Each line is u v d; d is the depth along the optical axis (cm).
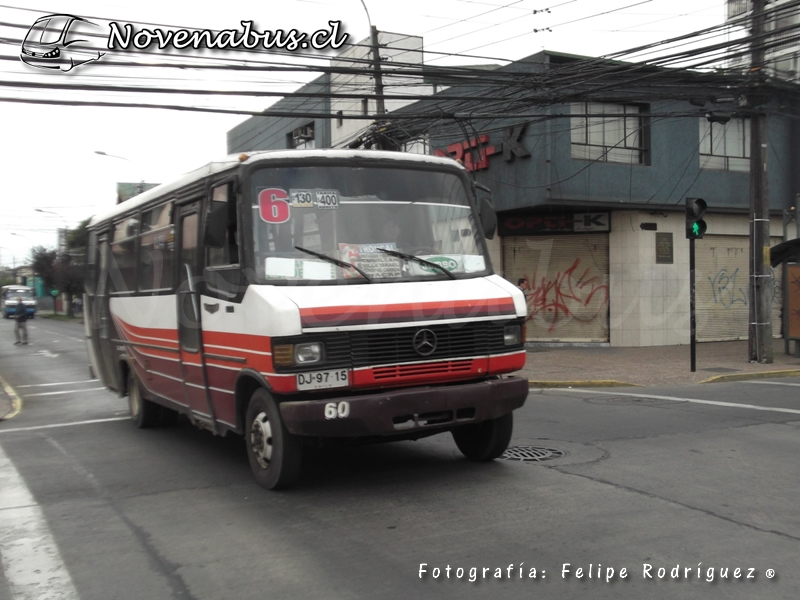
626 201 1962
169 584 455
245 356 632
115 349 1078
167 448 880
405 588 435
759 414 1013
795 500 596
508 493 621
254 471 665
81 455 859
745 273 2220
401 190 687
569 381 1411
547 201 1864
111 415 1191
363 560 480
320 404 577
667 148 2022
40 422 1153
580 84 1393
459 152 2077
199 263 731
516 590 429
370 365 601
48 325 5162
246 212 631
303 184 652
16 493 686
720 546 492
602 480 658
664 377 1472
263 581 453
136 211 959
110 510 620
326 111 2816
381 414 588
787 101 1756
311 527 550
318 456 780
